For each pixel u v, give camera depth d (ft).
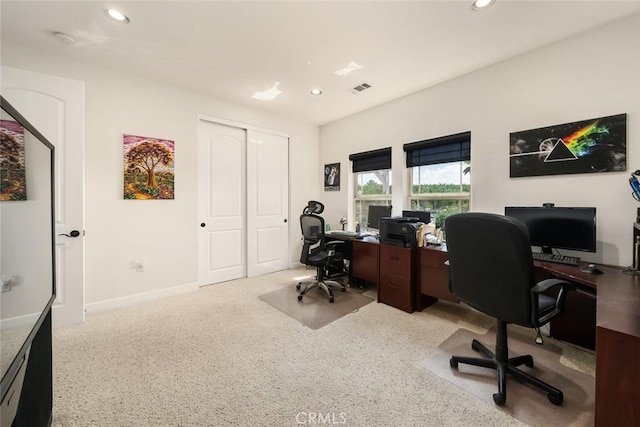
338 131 14.24
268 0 5.76
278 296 10.20
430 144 10.19
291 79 9.53
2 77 6.78
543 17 6.30
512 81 8.09
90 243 8.55
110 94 8.81
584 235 6.33
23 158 3.35
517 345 6.75
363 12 6.13
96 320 8.02
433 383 5.33
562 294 4.85
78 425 4.28
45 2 5.77
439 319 8.26
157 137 9.78
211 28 6.72
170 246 10.18
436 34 6.95
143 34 6.96
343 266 13.10
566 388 5.18
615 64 6.47
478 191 8.89
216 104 11.32
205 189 11.35
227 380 5.39
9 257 2.96
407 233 8.84
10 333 2.92
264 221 13.26
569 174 7.17
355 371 5.70
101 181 8.70
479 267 4.95
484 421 4.41
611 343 3.41
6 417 3.13
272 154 13.48
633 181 5.85
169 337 7.07
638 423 3.26
